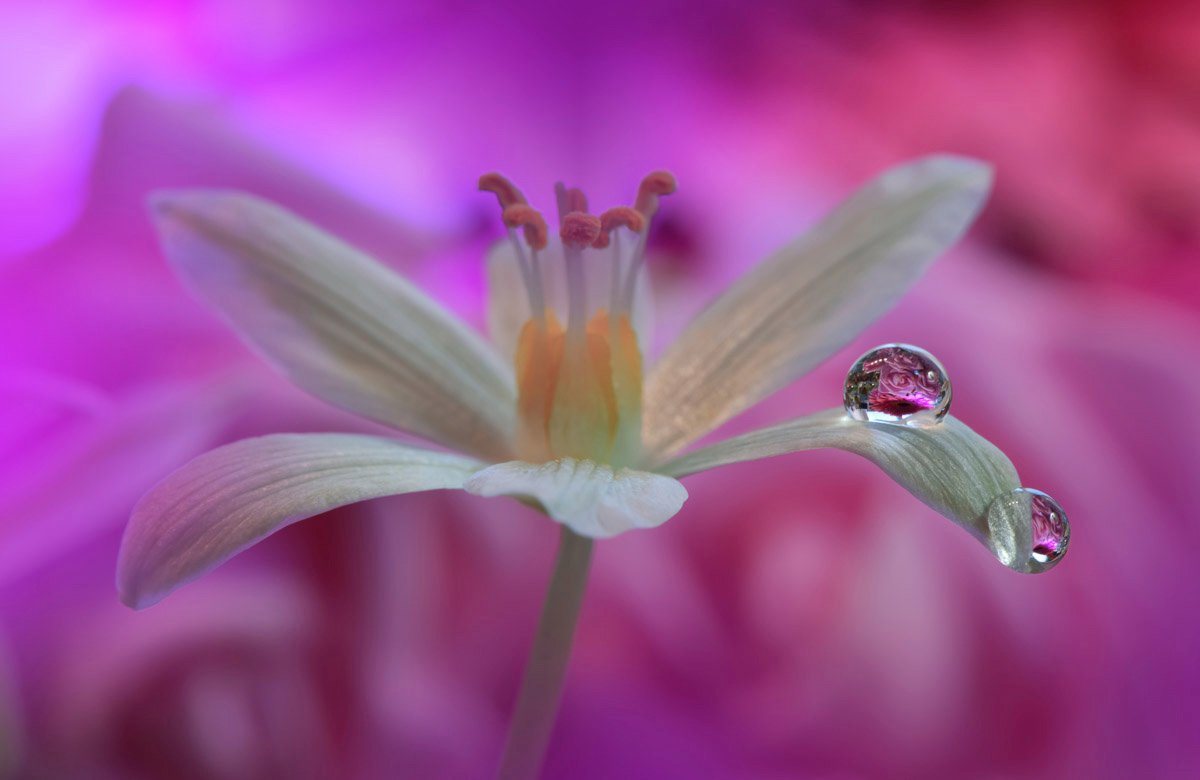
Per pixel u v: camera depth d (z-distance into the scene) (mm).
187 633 106
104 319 115
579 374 94
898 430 91
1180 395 111
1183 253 121
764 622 110
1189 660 108
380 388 96
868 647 109
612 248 98
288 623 107
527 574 111
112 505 108
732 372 97
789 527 110
